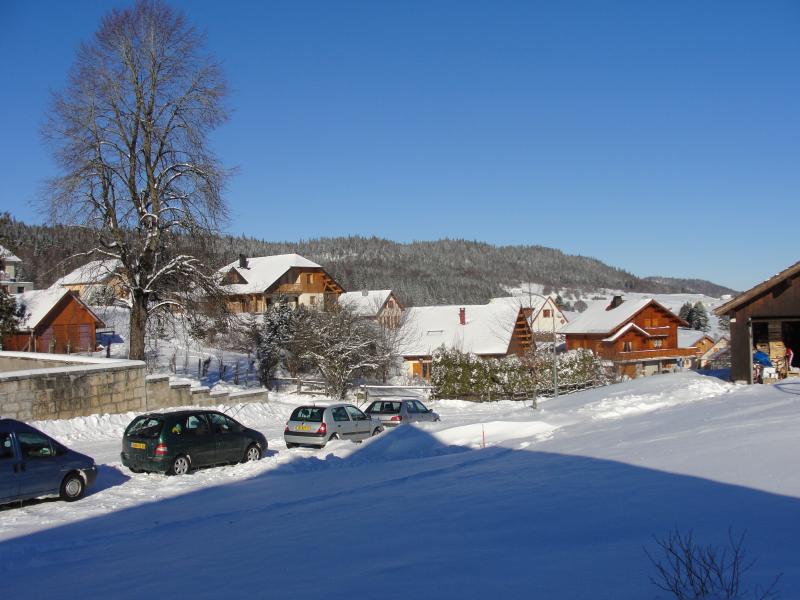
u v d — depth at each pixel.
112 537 10.47
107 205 30.02
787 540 6.36
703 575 5.63
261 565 7.83
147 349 52.00
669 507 8.20
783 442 10.84
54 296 51.78
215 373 45.56
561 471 11.88
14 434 12.77
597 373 47.28
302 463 16.97
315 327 42.06
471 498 10.59
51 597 7.36
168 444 15.77
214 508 12.27
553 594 5.67
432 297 145.50
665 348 70.00
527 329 65.00
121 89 29.77
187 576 7.65
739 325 27.45
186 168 31.30
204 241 31.83
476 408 37.41
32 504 13.01
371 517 10.07
